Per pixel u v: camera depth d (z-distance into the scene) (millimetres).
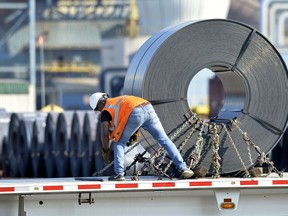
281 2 174875
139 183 22016
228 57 24766
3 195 21750
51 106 86562
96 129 40531
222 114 26016
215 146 24141
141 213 22594
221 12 165875
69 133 43156
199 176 23922
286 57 47781
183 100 24438
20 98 146500
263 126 25156
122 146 23250
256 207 23453
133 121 23031
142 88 24078
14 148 48531
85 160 41219
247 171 24406
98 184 21750
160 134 23406
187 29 24328
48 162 44844
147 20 172000
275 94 25219
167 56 24219
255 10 190375
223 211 23156
